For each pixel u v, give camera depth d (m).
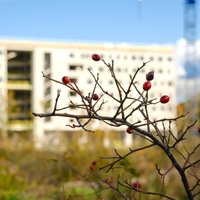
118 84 3.31
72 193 8.17
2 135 27.53
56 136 21.84
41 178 15.99
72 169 7.59
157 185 8.98
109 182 4.28
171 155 3.46
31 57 82.81
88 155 16.27
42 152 19.14
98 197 5.91
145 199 5.97
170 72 84.12
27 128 34.09
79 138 18.44
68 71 81.00
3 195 15.46
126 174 6.46
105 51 82.00
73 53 81.56
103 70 63.62
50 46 81.38
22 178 17.11
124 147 19.86
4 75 81.31
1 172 17.62
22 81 83.25
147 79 3.30
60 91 3.24
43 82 80.75
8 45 81.56
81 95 3.30
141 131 3.38
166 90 82.75
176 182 8.95
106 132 19.39
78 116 3.28
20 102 82.56
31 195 14.65
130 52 82.44
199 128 3.72
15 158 20.45
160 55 84.19
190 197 3.51
